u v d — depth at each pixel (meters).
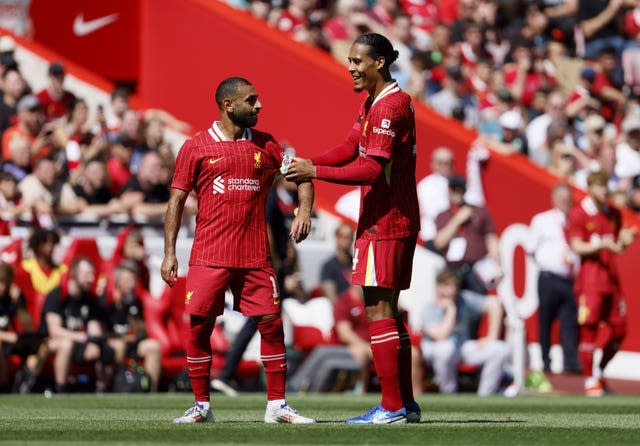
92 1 63.34
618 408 38.12
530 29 77.38
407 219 27.73
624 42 78.75
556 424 28.75
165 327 46.50
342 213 58.50
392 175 27.69
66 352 44.09
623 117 74.69
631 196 66.69
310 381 47.19
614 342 51.69
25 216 48.81
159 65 60.97
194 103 60.69
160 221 51.09
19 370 44.25
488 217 53.34
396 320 28.58
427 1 77.94
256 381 48.12
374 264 27.59
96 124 52.84
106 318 45.41
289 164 26.97
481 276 52.31
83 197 50.97
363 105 28.42
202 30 60.69
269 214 44.31
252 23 60.66
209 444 22.30
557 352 57.94
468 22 73.88
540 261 54.31
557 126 67.94
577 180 66.56
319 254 52.94
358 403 39.09
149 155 51.16
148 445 22.11
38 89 57.53
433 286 52.47
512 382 49.62
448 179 56.47
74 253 46.06
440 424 28.03
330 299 49.06
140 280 46.44
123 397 41.62
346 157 28.67
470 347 48.97
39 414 31.98
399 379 28.81
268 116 60.25
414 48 72.44
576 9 79.31
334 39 69.94
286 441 22.94
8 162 50.91
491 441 23.38
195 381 27.94
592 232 51.25
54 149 51.97
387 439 23.50
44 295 45.53
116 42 63.22
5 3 64.69
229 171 27.27
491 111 66.50
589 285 51.12
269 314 27.62
